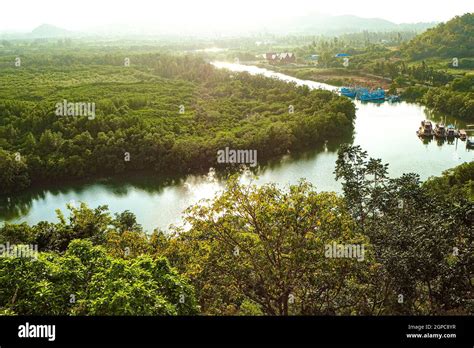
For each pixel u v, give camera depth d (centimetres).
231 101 12838
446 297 2814
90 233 4638
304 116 10656
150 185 8012
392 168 8188
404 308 2781
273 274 2588
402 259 2711
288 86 13375
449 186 6125
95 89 13762
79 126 9294
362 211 4131
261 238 2689
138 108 11862
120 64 18862
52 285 2520
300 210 2712
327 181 7856
